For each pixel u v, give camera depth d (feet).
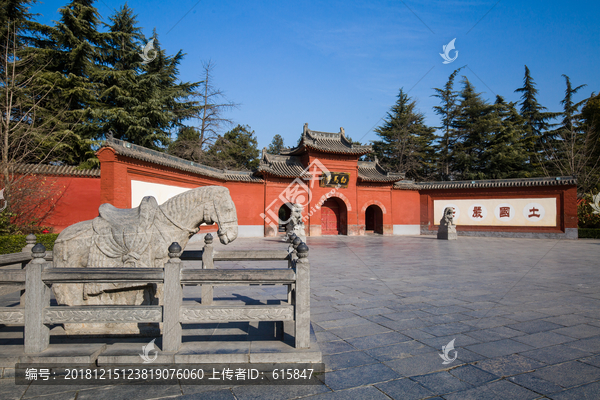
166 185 57.31
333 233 94.89
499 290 24.98
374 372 11.69
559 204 80.69
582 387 10.73
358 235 89.97
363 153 88.38
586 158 103.30
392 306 20.54
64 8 67.62
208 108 99.96
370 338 15.08
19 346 11.86
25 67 62.59
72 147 68.39
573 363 12.52
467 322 17.47
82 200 52.65
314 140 86.12
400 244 66.18
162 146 88.94
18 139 53.42
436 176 132.05
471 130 120.06
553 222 81.00
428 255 48.03
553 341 14.78
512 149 113.39
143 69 85.40
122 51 79.71
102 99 78.07
